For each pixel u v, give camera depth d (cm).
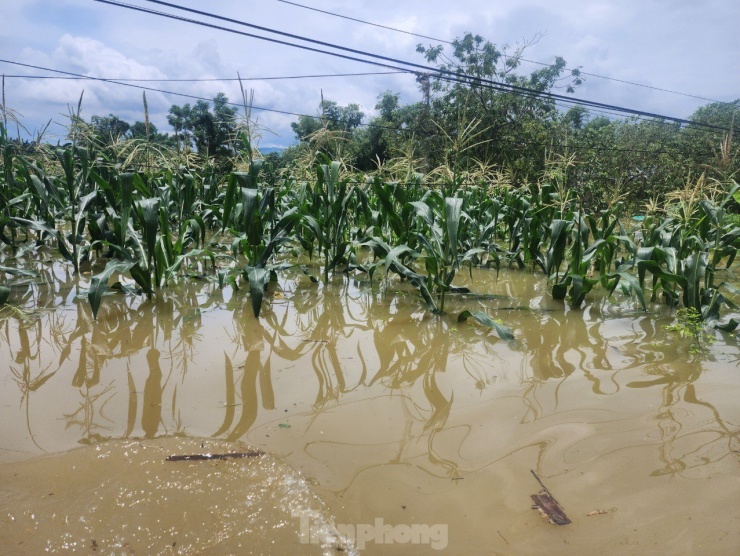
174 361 332
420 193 761
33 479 196
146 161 880
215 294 504
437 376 318
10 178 695
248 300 487
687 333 401
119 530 170
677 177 1700
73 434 234
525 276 646
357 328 413
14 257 655
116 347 355
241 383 300
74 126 630
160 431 238
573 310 479
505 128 1864
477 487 200
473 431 246
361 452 224
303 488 195
